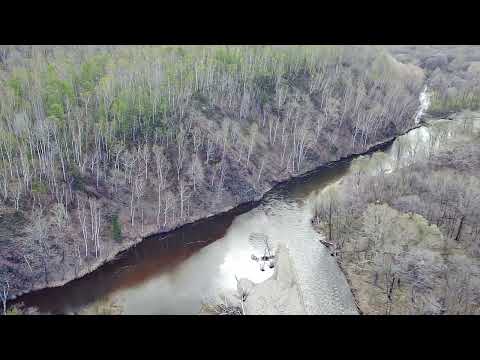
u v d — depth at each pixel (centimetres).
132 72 13300
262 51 16638
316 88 16450
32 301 8900
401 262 8856
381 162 12531
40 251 9412
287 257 10319
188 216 11669
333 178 14050
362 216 10706
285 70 16362
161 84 13238
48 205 10150
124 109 11725
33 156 10656
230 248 10762
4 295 8588
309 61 17000
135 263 10181
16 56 13238
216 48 15775
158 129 12262
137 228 10956
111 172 11319
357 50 18750
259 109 14862
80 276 9631
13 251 9281
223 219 11869
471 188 10381
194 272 9931
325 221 11406
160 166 11462
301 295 9131
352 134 15938
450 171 11731
